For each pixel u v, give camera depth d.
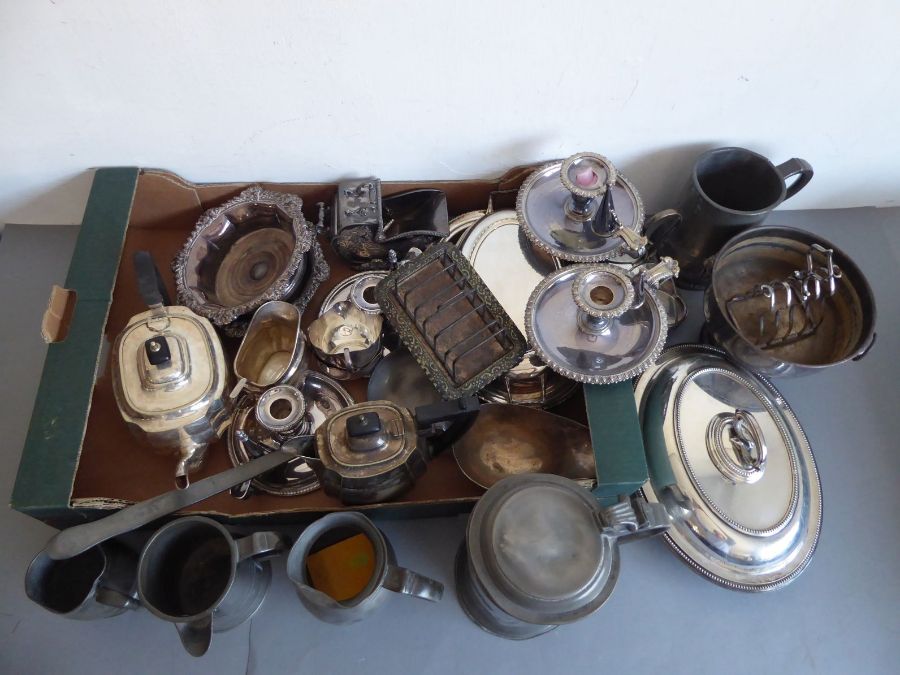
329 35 0.74
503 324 0.83
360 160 0.96
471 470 0.86
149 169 0.94
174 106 0.83
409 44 0.76
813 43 0.80
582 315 0.81
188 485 0.72
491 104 0.87
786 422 0.91
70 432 0.75
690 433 0.85
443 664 0.83
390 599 0.86
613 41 0.78
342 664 0.82
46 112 0.83
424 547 0.89
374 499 0.76
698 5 0.73
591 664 0.83
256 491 0.82
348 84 0.82
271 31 0.73
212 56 0.76
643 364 0.78
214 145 0.91
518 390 0.88
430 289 0.86
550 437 0.87
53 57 0.74
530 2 0.71
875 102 0.91
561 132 0.93
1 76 0.76
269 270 0.92
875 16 0.76
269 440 0.82
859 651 0.85
